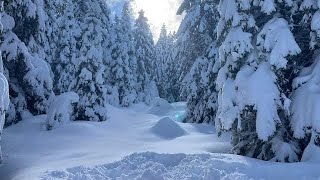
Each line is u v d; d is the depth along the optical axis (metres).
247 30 14.18
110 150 16.25
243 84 13.27
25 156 15.56
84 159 14.03
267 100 12.76
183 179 10.58
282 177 10.33
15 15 22.17
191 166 11.24
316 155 11.88
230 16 14.06
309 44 13.30
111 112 29.30
